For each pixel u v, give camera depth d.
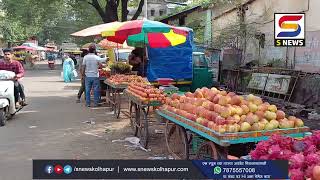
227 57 18.20
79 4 30.97
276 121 5.11
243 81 16.34
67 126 10.21
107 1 27.56
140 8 27.61
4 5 34.03
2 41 59.22
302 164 3.18
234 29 18.06
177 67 13.89
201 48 19.41
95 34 11.34
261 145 3.60
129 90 9.38
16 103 12.55
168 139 7.17
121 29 10.36
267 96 14.30
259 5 17.27
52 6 32.25
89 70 13.59
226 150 5.07
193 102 6.02
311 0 13.97
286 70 14.07
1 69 12.03
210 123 5.11
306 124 10.21
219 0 18.91
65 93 18.42
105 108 13.38
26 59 52.22
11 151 7.66
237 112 5.10
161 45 13.40
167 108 6.78
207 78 14.93
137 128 8.81
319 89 12.04
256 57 17.36
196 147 6.25
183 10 23.95
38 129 9.83
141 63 14.66
